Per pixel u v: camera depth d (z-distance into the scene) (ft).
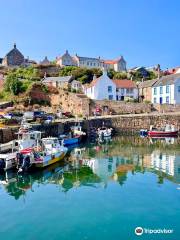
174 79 197.98
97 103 179.22
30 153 73.97
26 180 66.59
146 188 59.26
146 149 108.68
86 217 45.85
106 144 122.72
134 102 190.80
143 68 295.07
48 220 44.98
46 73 248.73
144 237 39.29
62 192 57.93
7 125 119.75
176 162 83.97
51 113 157.17
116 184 62.49
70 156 94.79
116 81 221.05
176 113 169.17
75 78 242.37
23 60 298.15
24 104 171.63
